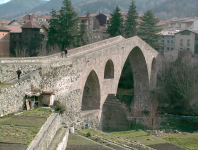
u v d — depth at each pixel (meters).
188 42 82.06
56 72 29.75
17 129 18.59
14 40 70.94
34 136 17.52
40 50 70.81
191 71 64.56
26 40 69.50
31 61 31.69
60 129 24.64
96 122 41.88
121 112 43.91
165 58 75.75
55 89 29.50
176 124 52.38
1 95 20.83
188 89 62.44
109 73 48.09
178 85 63.00
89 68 39.09
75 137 27.83
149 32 82.00
